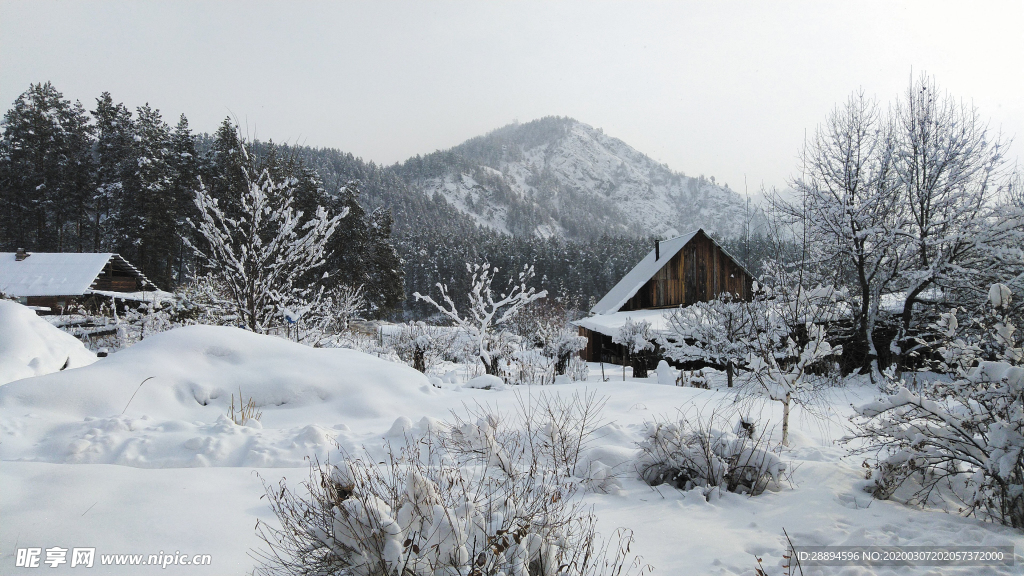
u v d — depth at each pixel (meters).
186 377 7.17
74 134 52.06
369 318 44.69
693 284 25.05
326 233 13.59
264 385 7.40
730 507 4.34
